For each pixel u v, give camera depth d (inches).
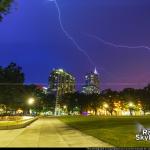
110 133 1386.6
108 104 7465.6
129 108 7042.3
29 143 1064.2
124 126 1815.9
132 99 6806.1
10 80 3902.6
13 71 3969.0
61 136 1370.6
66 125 2551.7
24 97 4244.6
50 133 1579.7
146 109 6722.4
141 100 6673.2
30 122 2886.3
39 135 1445.6
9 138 1284.4
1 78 3868.1
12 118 2994.6
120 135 1264.8
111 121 2677.2
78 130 1813.5
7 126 2011.6
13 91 3944.4
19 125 2095.2
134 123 2139.5
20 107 4645.7
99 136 1285.7
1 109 4987.7
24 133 1600.6
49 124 2797.7
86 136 1350.9
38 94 7145.7
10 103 4094.5
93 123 2476.6
